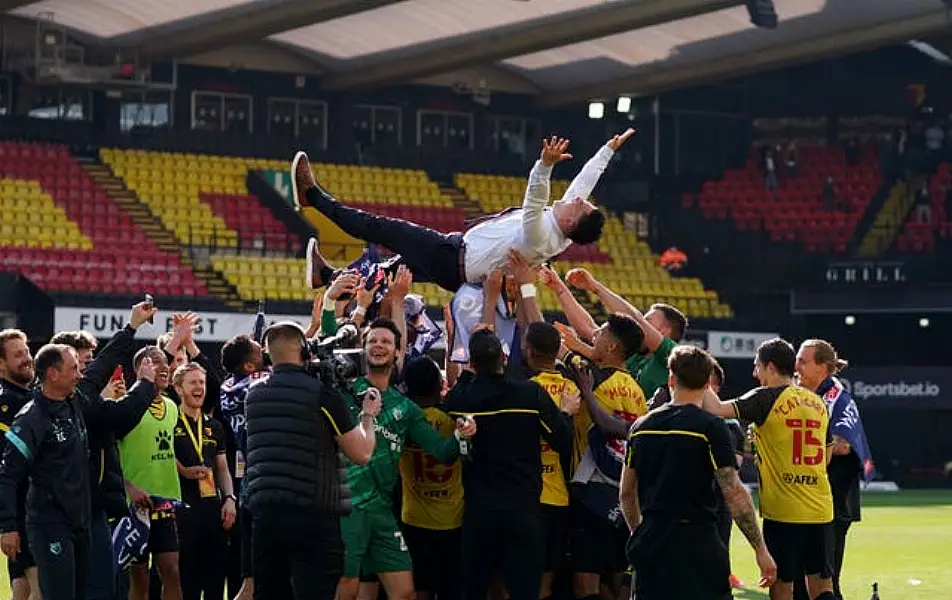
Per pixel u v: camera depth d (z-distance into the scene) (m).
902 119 58.00
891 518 35.94
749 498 13.98
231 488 18.31
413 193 55.09
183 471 17.81
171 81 52.06
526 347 15.57
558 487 15.79
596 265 54.59
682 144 58.16
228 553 18.72
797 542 16.42
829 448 17.14
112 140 51.75
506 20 48.34
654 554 13.99
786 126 58.47
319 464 14.20
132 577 17.73
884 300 51.84
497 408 14.93
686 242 56.84
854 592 22.36
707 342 51.31
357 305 16.58
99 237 48.91
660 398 16.19
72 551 15.56
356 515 15.20
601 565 15.91
